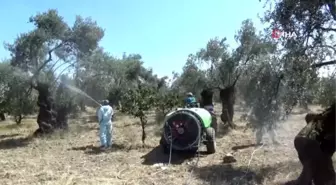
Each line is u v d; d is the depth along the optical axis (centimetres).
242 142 1536
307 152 659
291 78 931
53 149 1547
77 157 1334
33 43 1969
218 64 2331
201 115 1282
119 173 1052
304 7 852
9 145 1714
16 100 2152
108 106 1523
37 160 1295
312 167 653
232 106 2097
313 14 864
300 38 892
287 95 949
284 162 1069
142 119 1542
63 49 2142
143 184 925
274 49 938
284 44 910
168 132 1270
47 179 998
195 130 1248
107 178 998
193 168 1084
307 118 742
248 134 1773
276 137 1495
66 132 2055
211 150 1308
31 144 1711
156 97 1545
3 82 2184
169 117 1272
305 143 663
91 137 1906
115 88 3781
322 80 928
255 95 1026
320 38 886
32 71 2062
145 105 1507
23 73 2072
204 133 1281
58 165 1194
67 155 1385
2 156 1405
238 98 2662
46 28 2020
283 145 1384
